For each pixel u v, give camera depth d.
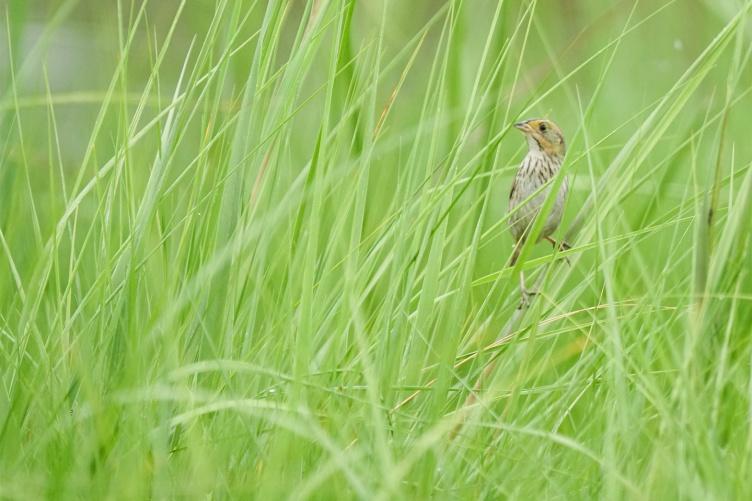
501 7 8.31
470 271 7.02
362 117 8.43
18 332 6.91
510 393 7.18
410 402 7.28
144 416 6.41
